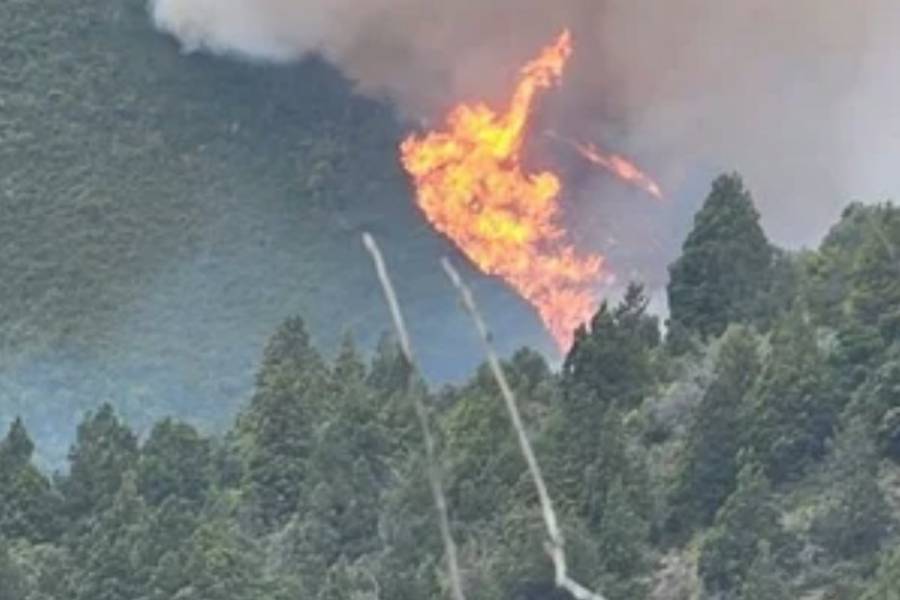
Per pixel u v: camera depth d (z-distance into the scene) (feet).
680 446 636.89
